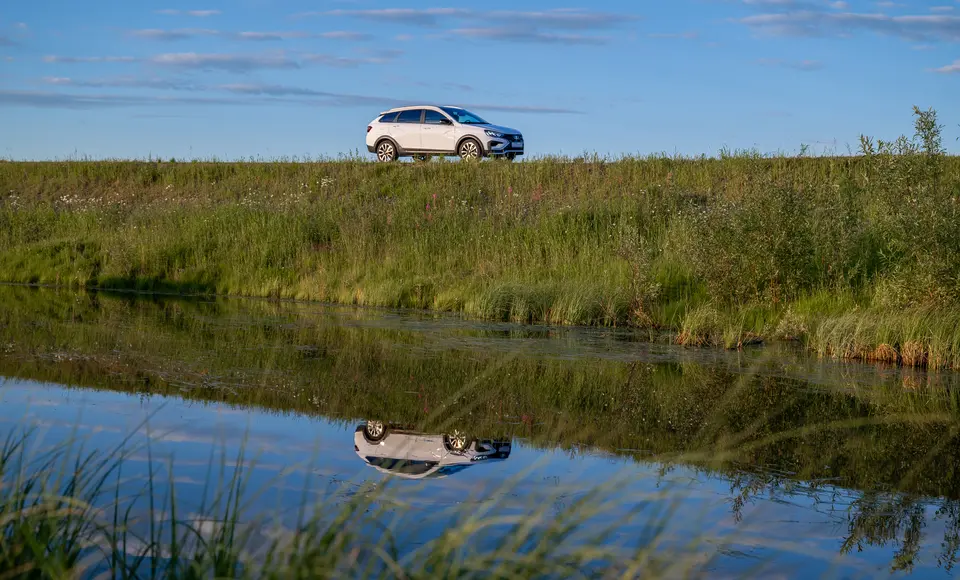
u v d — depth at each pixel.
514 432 6.02
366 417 6.32
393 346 9.99
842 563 3.68
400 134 23.16
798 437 6.10
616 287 13.34
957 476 5.18
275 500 4.11
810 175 17.52
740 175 18.83
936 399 7.47
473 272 15.52
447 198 19.09
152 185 24.19
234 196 22.42
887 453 5.70
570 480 4.71
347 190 21.05
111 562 3.25
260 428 5.80
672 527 4.01
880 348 9.77
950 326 9.74
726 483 4.90
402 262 16.22
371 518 3.30
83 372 7.77
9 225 21.05
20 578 2.94
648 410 6.87
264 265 17.31
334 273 16.36
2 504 3.34
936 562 3.73
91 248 19.12
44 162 26.44
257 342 10.05
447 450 5.40
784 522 4.22
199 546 3.30
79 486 3.81
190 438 5.41
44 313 12.46
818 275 12.62
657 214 16.30
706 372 8.70
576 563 3.29
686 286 13.34
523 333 11.51
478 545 3.48
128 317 12.26
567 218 16.56
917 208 11.14
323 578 2.87
